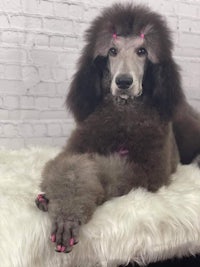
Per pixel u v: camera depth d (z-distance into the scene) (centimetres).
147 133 113
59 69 180
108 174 104
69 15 179
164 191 106
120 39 114
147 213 96
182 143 145
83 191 93
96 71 120
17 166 124
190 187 110
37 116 179
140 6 124
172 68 119
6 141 175
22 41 173
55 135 182
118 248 95
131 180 105
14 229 90
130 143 113
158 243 98
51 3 176
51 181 95
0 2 168
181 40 195
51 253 92
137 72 112
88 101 120
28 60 175
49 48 177
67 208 90
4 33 170
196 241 103
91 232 93
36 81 177
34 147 151
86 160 100
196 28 197
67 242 88
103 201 99
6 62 171
